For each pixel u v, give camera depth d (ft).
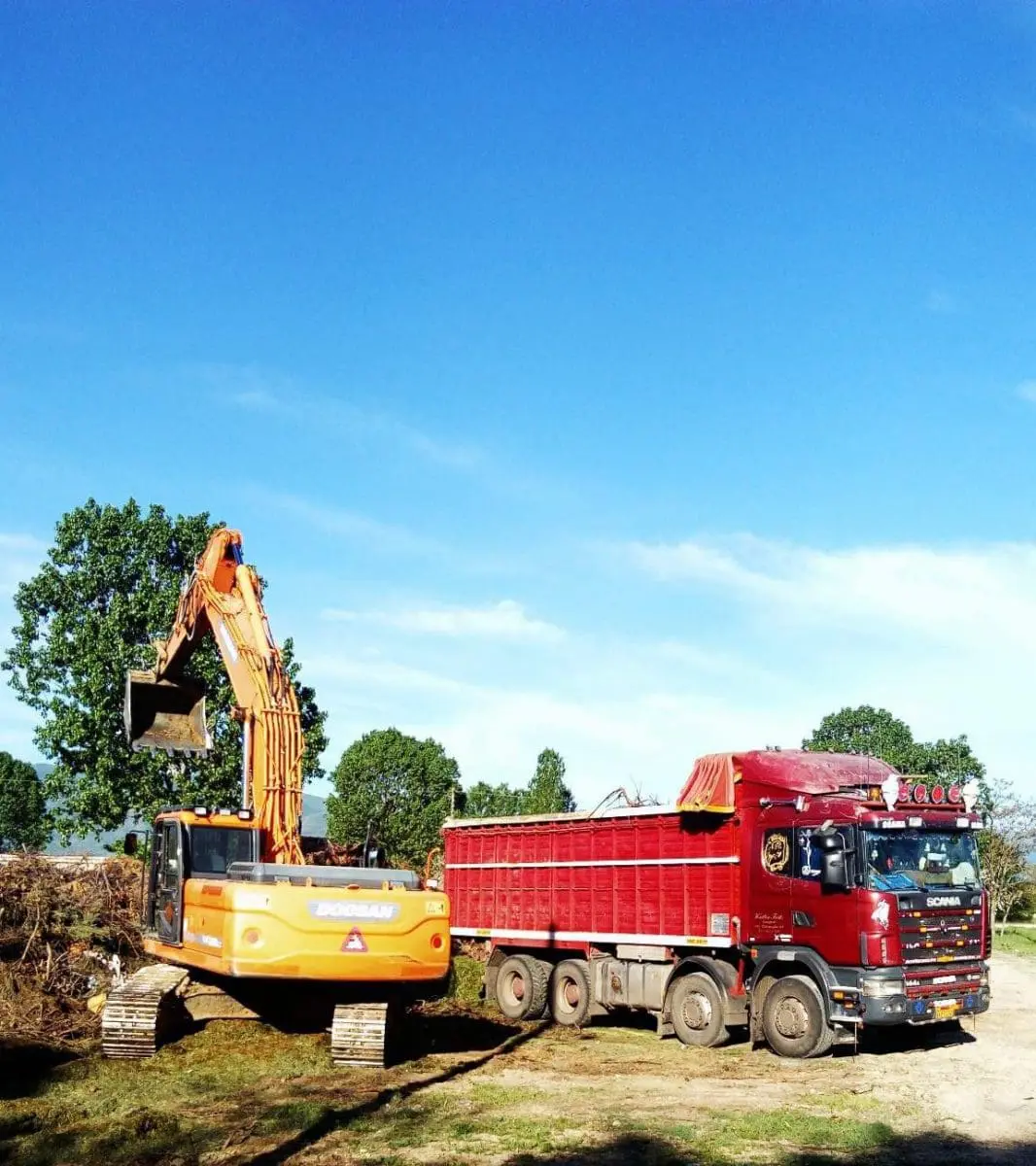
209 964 41.22
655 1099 37.32
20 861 54.03
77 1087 36.58
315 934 40.06
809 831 48.03
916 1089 39.42
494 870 64.59
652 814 54.95
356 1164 28.53
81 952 50.52
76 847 110.63
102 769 107.34
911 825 46.93
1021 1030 55.57
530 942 60.95
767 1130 32.63
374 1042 40.70
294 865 45.01
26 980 47.19
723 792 51.49
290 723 47.96
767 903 49.24
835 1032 46.60
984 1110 36.17
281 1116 32.99
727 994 49.62
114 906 55.26
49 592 112.78
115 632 110.83
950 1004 46.55
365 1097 36.04
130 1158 28.96
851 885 46.11
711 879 51.75
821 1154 30.17
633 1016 60.85
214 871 45.83
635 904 55.36
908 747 176.55
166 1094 36.04
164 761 110.52
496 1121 33.22
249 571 51.98
